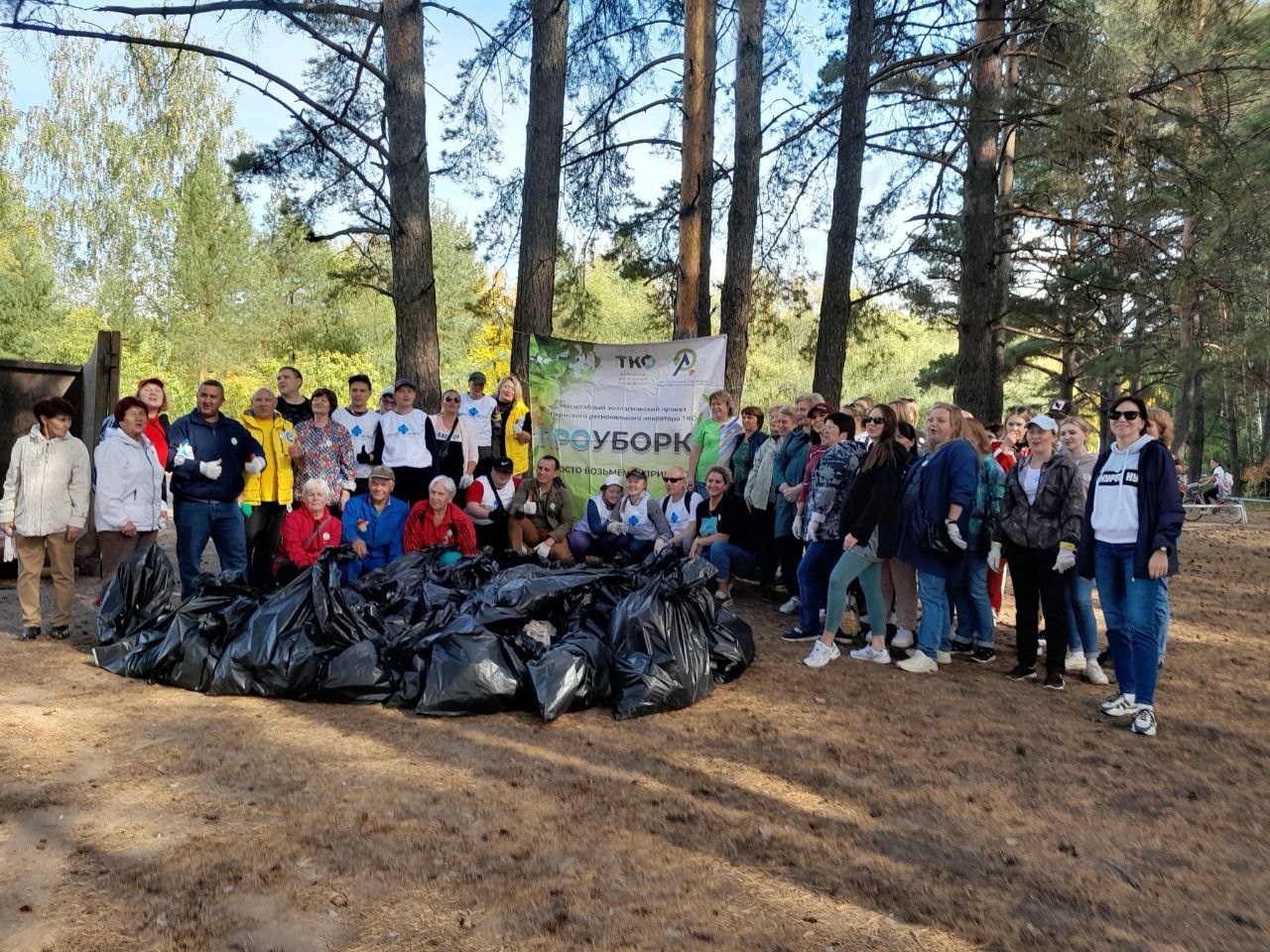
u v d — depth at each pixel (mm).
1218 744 5078
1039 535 6148
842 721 5293
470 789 4125
